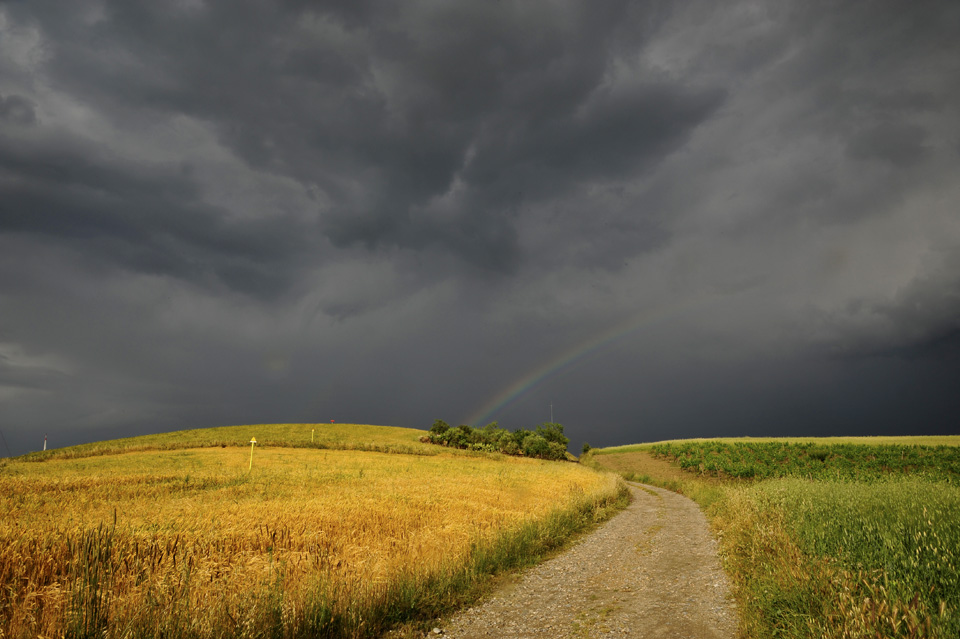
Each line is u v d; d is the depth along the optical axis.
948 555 6.56
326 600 7.91
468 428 94.50
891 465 55.28
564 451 99.31
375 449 73.81
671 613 8.90
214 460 55.03
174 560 10.23
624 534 17.64
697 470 61.09
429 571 10.18
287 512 15.22
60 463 51.25
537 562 12.99
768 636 7.04
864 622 5.43
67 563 9.36
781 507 13.74
